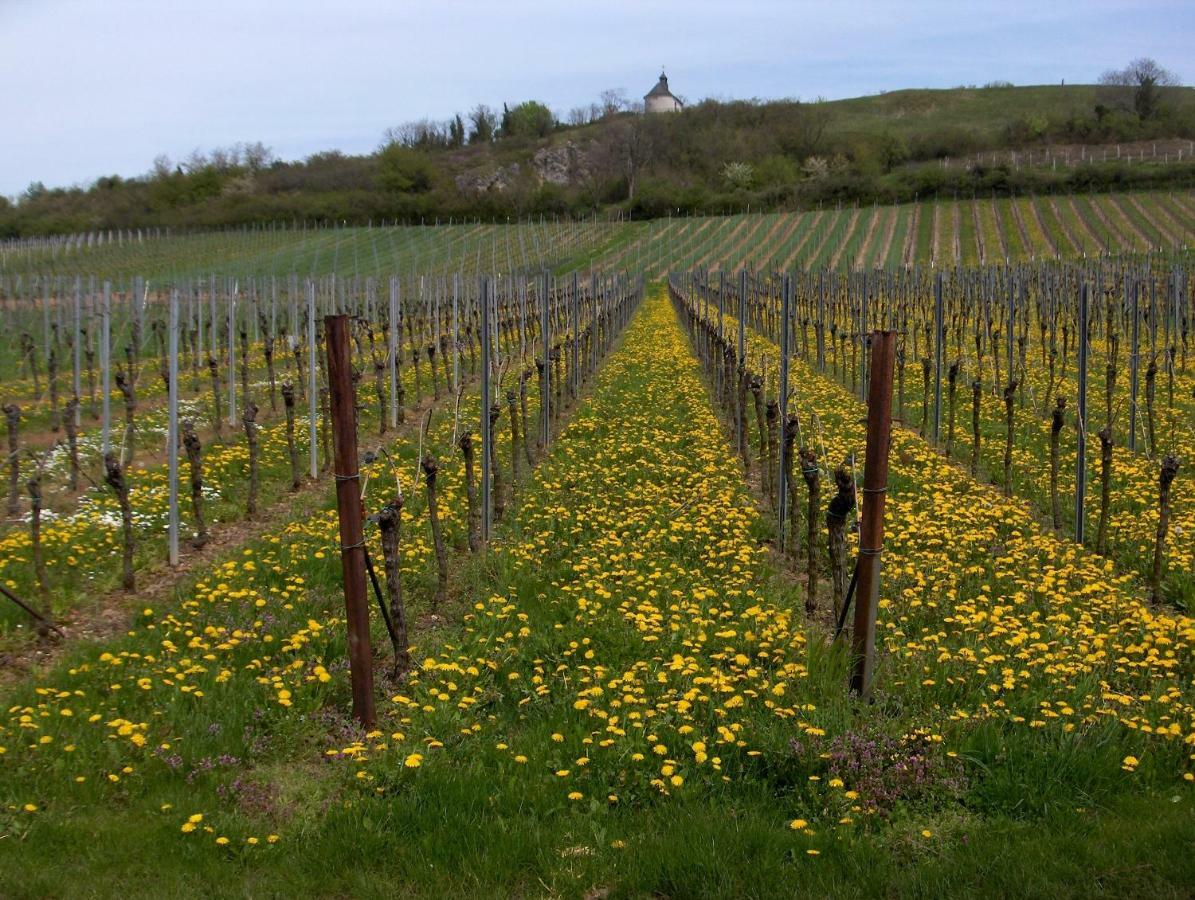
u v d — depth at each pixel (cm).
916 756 630
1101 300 3278
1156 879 519
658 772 631
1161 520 955
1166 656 770
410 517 1209
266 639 830
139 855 557
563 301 3675
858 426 1688
